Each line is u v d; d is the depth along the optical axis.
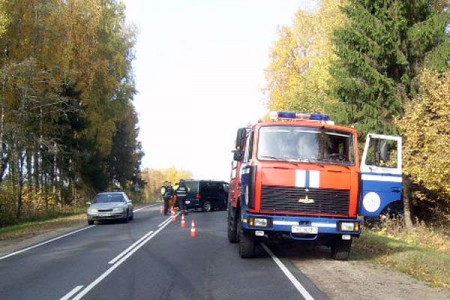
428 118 16.38
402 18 20.34
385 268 11.16
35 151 32.22
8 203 30.14
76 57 36.84
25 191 34.78
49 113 32.28
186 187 33.25
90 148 40.66
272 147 11.84
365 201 17.05
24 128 28.38
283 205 11.44
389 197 17.17
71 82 34.47
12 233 22.72
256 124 12.07
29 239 19.55
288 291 8.65
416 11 21.06
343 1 31.72
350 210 11.58
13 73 25.50
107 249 14.80
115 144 61.09
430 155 15.84
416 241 16.95
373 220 19.77
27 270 11.45
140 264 11.83
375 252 13.58
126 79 48.16
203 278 9.95
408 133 17.02
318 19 36.28
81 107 37.56
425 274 10.34
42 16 29.64
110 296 8.47
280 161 11.65
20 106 27.77
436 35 20.47
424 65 20.64
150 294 8.55
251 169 11.61
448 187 15.66
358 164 11.84
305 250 14.06
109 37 43.69
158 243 16.08
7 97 27.19
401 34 21.02
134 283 9.54
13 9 27.69
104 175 44.62
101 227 23.48
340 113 21.81
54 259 13.16
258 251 13.84
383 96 21.19
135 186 70.69
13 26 28.17
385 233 18.52
